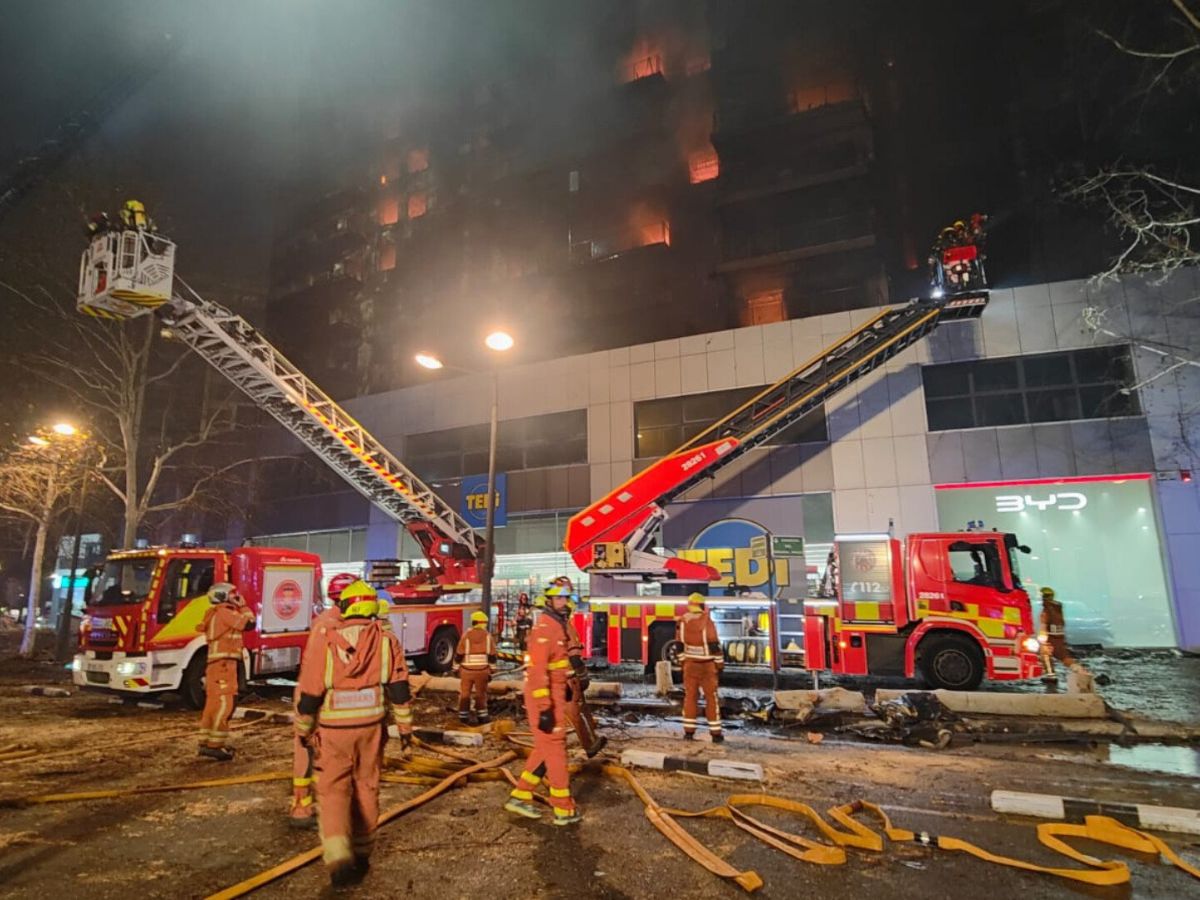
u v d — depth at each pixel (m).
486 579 15.20
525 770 5.07
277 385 13.91
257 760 6.86
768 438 16.11
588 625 13.36
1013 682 11.89
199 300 13.21
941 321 18.20
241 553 10.92
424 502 16.48
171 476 30.28
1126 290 17.41
